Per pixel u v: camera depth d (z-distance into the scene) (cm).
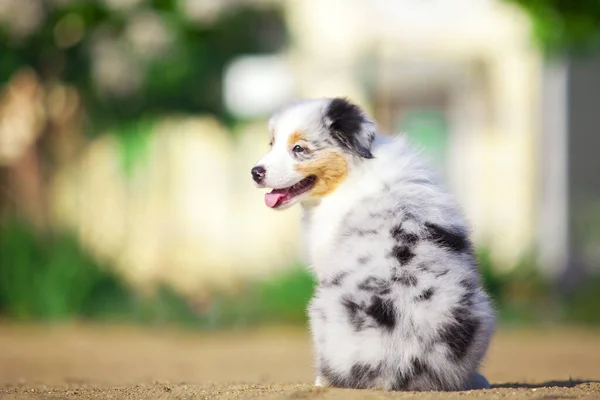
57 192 1527
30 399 593
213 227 1683
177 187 1666
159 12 1420
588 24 1173
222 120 1560
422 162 636
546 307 1442
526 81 1655
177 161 1666
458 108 1684
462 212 618
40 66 1445
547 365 991
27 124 1495
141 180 1605
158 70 1449
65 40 1426
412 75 1678
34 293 1440
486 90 1669
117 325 1420
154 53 1418
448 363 556
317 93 1648
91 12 1403
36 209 1493
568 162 1662
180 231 1655
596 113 1661
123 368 1009
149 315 1435
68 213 1534
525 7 1187
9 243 1454
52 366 1021
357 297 557
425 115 1691
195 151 1688
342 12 1667
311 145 644
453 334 555
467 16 1667
